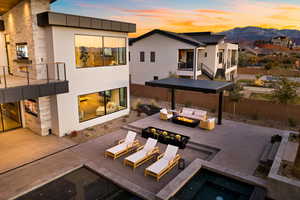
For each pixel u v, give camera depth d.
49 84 10.92
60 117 12.48
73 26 12.09
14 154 10.42
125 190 7.87
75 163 9.60
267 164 9.09
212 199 7.46
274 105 15.56
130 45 29.05
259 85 28.22
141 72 28.88
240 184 8.13
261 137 12.24
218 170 8.55
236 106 17.11
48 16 10.85
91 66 13.92
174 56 25.80
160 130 12.70
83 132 13.40
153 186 8.05
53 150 10.89
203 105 19.33
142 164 9.62
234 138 12.09
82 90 13.51
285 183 7.05
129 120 15.72
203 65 28.98
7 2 12.23
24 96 10.07
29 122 13.61
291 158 8.78
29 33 12.03
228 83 14.74
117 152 10.12
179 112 15.66
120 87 16.23
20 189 7.77
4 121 14.65
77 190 7.92
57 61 12.00
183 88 13.80
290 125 14.59
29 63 12.59
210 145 11.16
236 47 37.00
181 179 7.95
